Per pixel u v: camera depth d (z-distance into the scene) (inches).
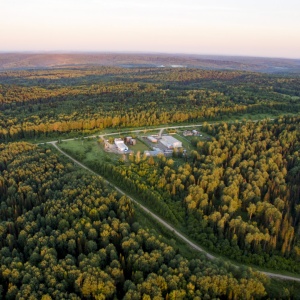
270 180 6604.3
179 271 4062.5
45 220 5182.1
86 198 5610.2
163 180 6609.3
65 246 4677.7
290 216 5812.0
